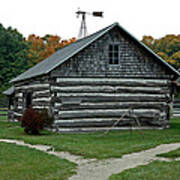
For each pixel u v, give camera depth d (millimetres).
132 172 9367
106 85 19672
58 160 11062
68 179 9000
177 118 28938
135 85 20078
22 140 15344
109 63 19797
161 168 9664
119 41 19875
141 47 20062
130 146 13422
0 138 16031
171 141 14188
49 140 15133
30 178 9039
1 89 52250
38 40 66812
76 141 15016
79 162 10945
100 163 10711
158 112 20391
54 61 20906
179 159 10891
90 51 19469
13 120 26062
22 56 61219
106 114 19594
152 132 18719
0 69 56812
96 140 15602
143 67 20141
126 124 19906
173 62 46969
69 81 19156
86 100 19344
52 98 19094
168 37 56938
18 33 73750
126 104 19891
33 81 22641
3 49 61219
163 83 20469
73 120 19109
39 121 17469
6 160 11008
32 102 22531
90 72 19406
